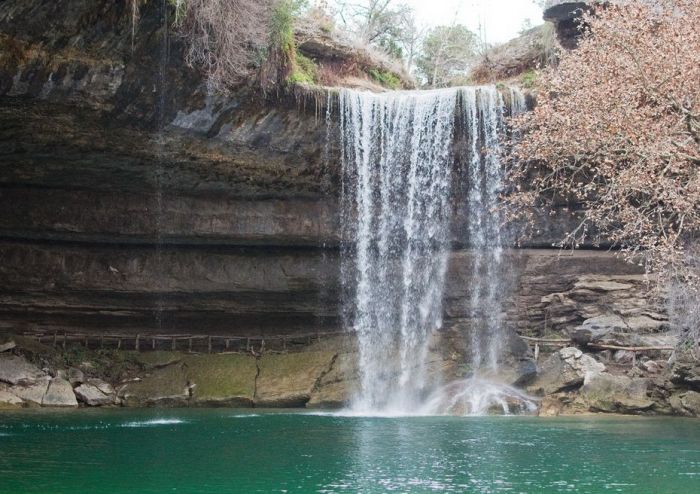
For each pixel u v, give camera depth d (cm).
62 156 2006
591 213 2016
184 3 1686
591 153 2120
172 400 2183
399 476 1093
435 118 2323
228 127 2019
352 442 1425
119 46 1670
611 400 1998
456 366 2255
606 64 1830
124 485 1016
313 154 2212
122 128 1888
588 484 1046
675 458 1259
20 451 1284
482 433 1568
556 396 2064
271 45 1981
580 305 2255
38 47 1594
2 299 2295
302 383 2233
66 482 1031
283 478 1071
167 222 2291
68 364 2281
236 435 1516
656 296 2122
